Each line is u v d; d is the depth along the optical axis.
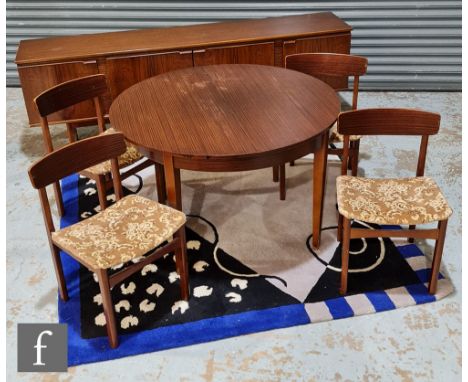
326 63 3.36
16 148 4.13
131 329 2.45
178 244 2.45
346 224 2.44
